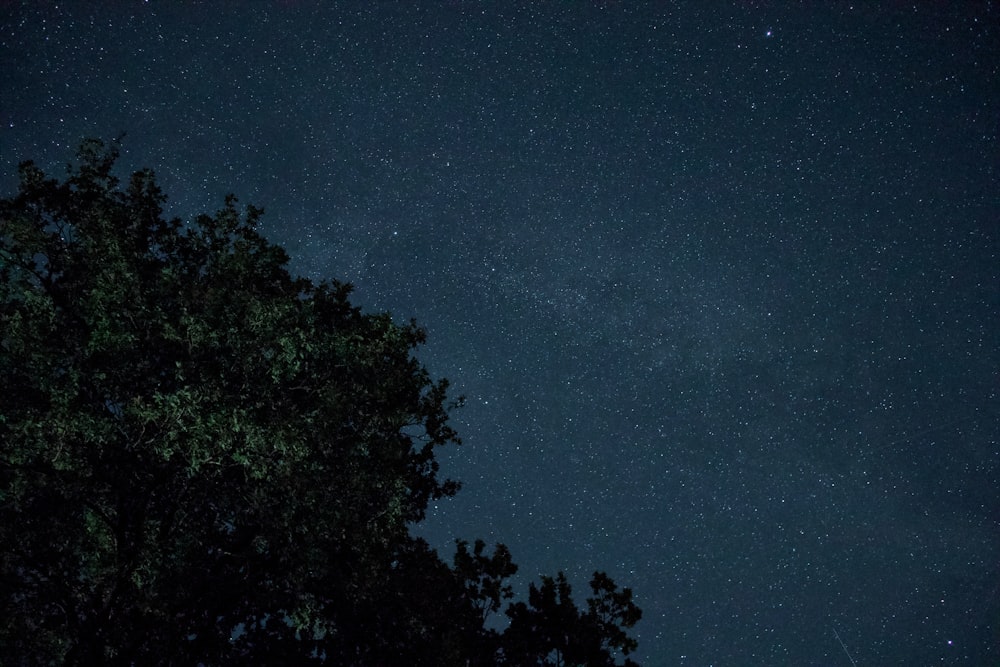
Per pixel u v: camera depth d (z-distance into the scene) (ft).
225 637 37.83
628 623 39.68
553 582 40.96
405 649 38.32
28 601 36.32
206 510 38.19
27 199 37.37
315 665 38.09
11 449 33.45
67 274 37.86
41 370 34.35
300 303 37.37
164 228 40.34
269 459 33.71
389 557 38.45
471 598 40.75
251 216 40.86
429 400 43.19
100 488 35.76
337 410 35.32
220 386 33.55
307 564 34.58
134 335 34.19
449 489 44.60
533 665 39.11
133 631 34.99
